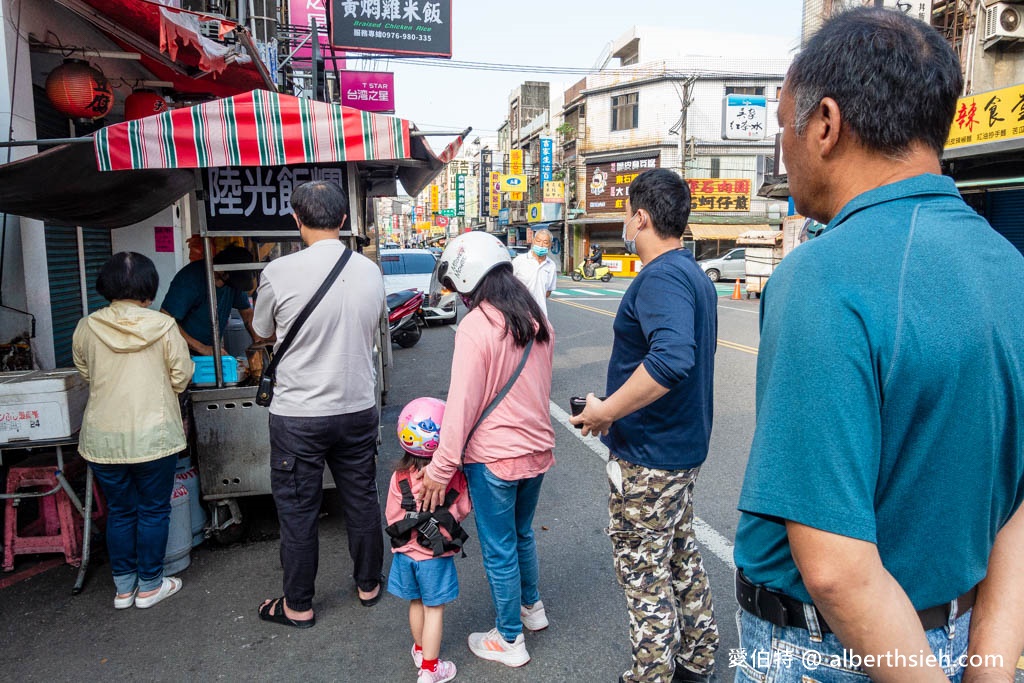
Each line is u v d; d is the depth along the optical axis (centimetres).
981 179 986
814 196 103
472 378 226
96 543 357
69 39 535
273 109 316
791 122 102
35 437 313
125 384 286
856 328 83
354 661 262
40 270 475
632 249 226
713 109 2952
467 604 304
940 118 92
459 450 226
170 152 309
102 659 264
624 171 3108
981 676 93
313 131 319
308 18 1102
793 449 85
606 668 256
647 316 199
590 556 348
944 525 89
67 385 317
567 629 282
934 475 87
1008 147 889
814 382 84
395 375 823
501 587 248
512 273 243
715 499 409
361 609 301
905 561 90
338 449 288
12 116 440
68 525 337
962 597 97
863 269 86
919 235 87
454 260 238
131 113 532
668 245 214
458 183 5281
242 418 348
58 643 276
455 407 225
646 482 210
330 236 285
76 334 289
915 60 90
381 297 294
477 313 232
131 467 292
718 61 2933
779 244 1820
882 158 94
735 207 2950
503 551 246
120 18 479
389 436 570
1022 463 94
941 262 85
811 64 97
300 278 268
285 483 278
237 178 349
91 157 328
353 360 280
